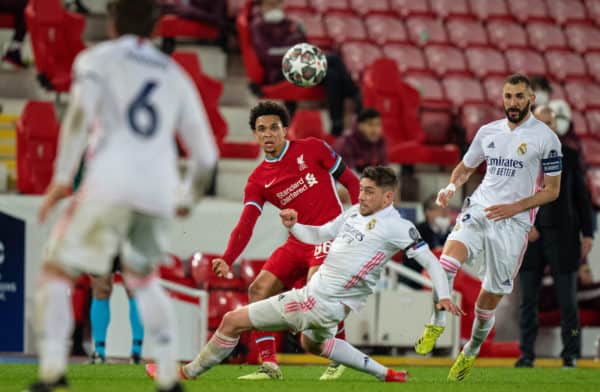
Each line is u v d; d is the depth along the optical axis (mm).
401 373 24047
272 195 26594
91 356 35250
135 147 14805
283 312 22641
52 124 42938
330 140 45938
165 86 15203
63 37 50188
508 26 61344
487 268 26250
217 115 47875
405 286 39250
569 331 34938
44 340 14828
